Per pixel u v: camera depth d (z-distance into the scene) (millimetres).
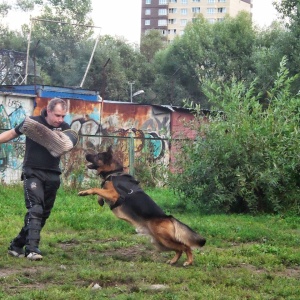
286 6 31984
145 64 53656
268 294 6332
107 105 20984
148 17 131625
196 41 49156
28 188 7625
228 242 9859
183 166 14633
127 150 18781
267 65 32250
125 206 7746
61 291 5980
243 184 13586
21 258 7613
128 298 5770
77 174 16828
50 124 7695
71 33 55938
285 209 13953
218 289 6355
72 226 10711
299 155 13930
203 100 48031
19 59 33344
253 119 14523
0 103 18391
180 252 7719
